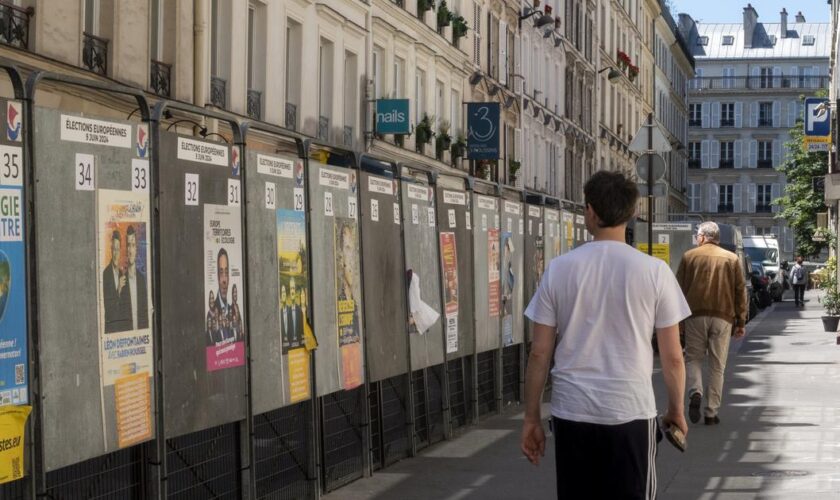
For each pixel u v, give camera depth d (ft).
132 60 72.84
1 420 20.84
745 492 35.06
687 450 42.83
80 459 22.94
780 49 469.57
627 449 20.04
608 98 235.61
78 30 67.51
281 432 31.99
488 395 52.80
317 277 33.71
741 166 443.73
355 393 37.11
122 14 71.72
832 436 46.24
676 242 113.91
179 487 26.86
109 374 23.82
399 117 108.06
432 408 44.50
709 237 49.85
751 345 100.68
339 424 35.83
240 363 29.19
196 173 27.17
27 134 21.63
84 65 68.85
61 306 22.47
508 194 56.39
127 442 24.35
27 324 21.49
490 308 51.98
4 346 20.95
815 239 215.31
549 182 184.96
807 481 36.83
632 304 20.21
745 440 45.21
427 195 43.52
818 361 83.20
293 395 32.07
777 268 234.38
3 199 21.03
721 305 49.01
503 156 154.20
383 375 38.70
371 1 109.09
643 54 282.15
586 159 214.69
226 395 28.48
